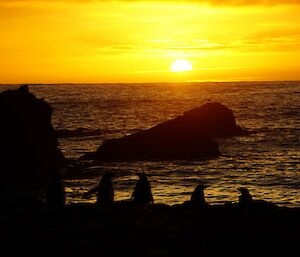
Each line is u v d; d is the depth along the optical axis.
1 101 56.50
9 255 18.80
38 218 24.97
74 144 83.06
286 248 19.20
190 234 20.33
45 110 59.75
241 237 20.17
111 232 20.33
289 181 51.88
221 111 94.44
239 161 65.38
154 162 63.53
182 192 45.59
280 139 88.50
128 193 44.88
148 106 176.75
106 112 153.62
